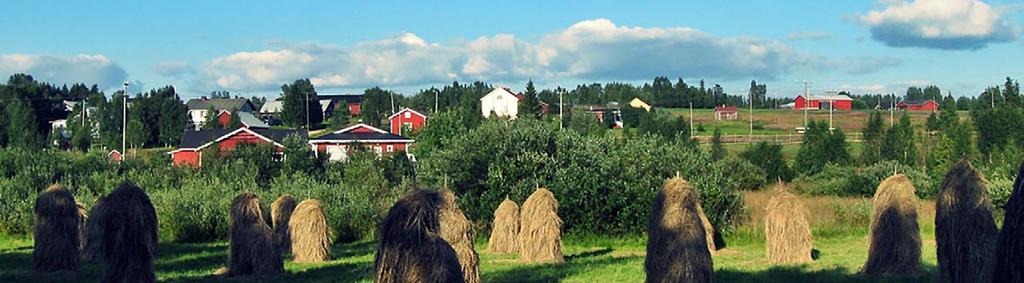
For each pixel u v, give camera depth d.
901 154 55.75
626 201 32.31
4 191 35.28
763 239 31.98
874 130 59.50
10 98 75.88
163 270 22.14
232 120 85.06
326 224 24.70
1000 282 9.29
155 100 80.81
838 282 19.94
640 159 33.25
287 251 26.12
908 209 20.81
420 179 35.00
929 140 58.84
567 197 32.19
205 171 42.38
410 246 12.48
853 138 76.44
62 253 21.75
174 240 32.62
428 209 12.72
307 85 107.75
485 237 33.09
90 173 41.69
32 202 33.59
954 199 15.98
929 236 31.77
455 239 18.48
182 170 42.34
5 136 70.31
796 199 24.03
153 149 75.06
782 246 23.88
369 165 41.50
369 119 96.81
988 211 15.76
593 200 32.38
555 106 100.94
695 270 16.86
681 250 16.81
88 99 98.25
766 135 78.69
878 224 21.06
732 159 51.97
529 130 33.78
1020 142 52.28
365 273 21.02
